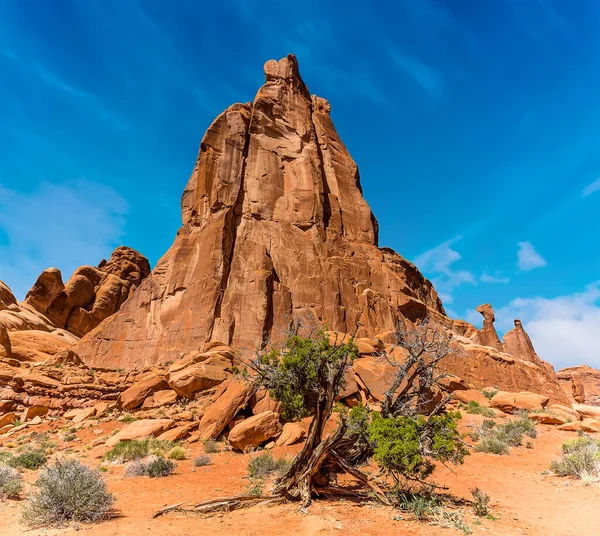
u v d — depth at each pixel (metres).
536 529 8.20
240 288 30.41
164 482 13.08
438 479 13.37
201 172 36.94
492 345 50.84
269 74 45.50
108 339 30.83
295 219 36.25
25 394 26.50
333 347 11.63
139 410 23.53
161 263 34.31
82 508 8.78
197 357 24.78
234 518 8.84
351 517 8.70
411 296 38.75
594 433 21.56
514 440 19.67
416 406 11.34
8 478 11.63
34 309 47.09
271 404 20.09
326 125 46.34
